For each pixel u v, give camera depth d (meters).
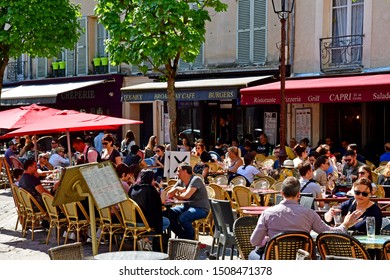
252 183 14.34
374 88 17.22
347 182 13.03
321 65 21.16
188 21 17.30
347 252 7.02
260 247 7.91
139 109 27.70
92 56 29.27
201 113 24.88
